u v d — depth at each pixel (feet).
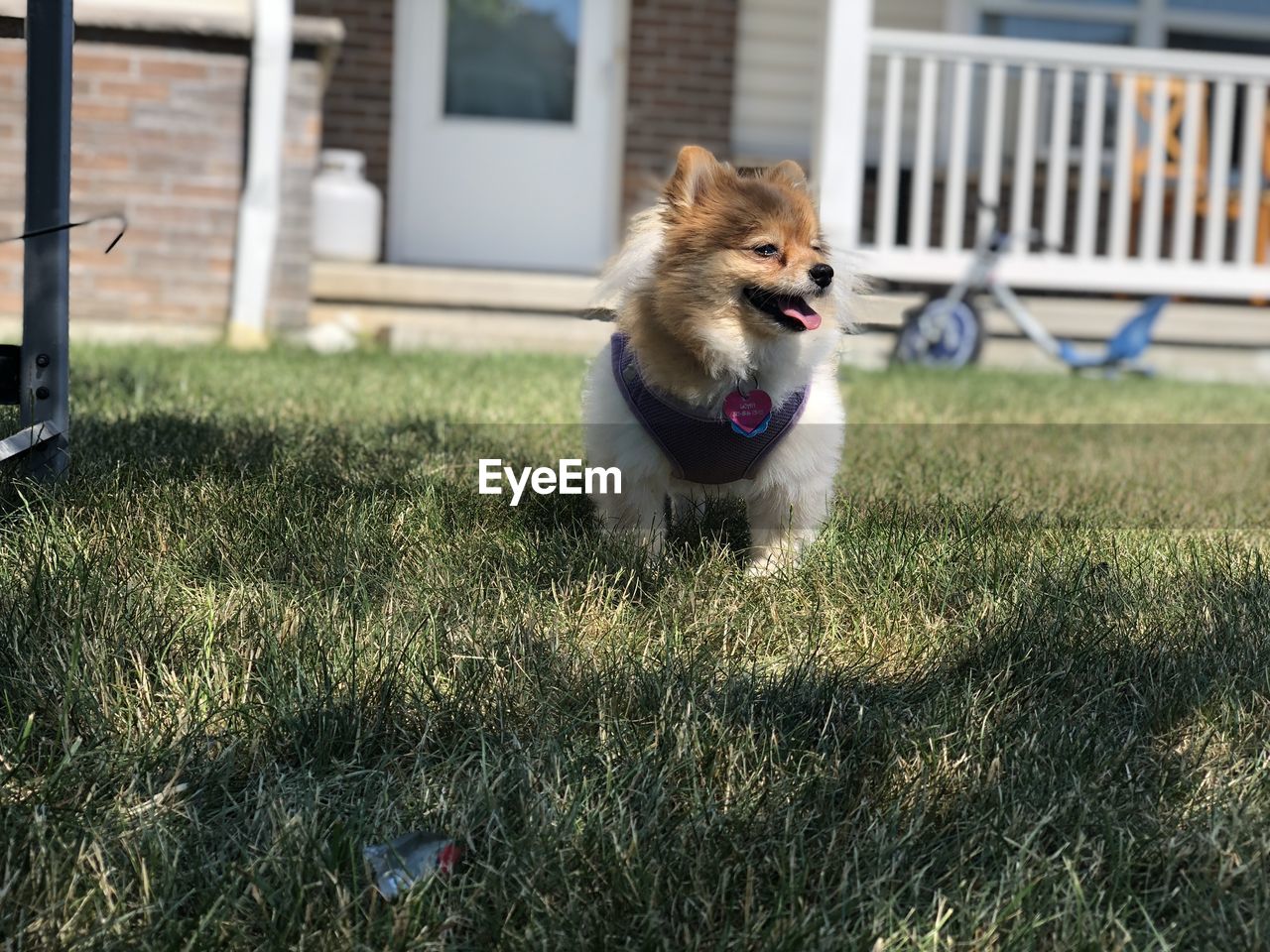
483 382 14.64
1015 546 7.56
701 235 7.00
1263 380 21.67
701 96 23.91
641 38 23.63
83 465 7.78
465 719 4.99
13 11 13.52
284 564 6.51
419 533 7.15
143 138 17.94
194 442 9.19
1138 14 24.89
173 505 7.23
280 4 17.75
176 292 18.35
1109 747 4.90
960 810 4.46
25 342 7.27
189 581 6.29
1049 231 20.66
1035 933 3.85
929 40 19.83
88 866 4.00
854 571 6.81
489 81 23.84
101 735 4.70
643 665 5.53
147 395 11.95
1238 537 8.21
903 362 19.83
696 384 6.97
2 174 17.63
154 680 5.17
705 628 6.01
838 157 19.61
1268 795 4.65
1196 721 5.19
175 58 17.83
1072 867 4.00
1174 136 24.79
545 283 20.31
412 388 13.79
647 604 6.41
